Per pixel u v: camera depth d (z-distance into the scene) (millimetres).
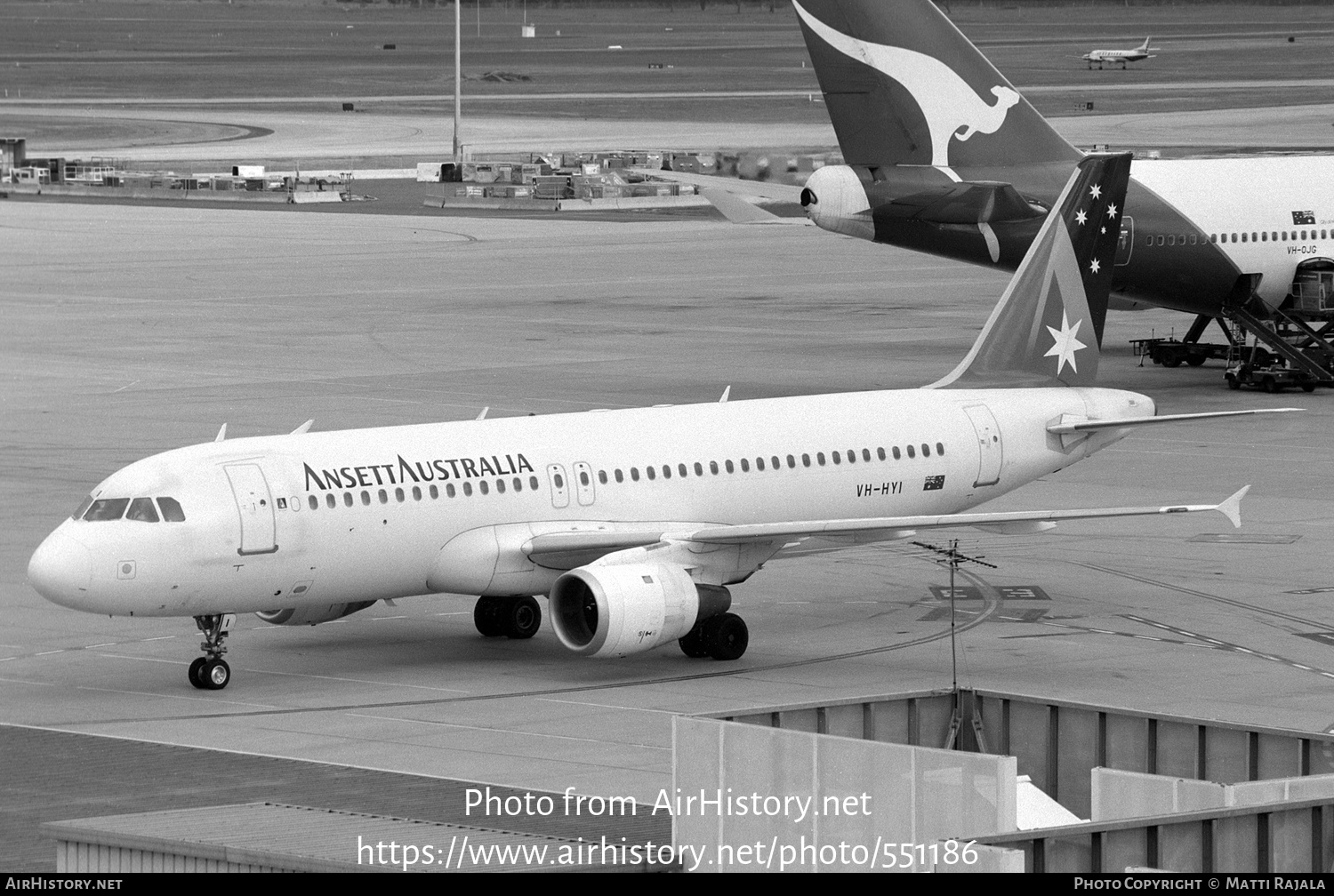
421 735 85062
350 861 55719
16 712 89562
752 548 100188
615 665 99500
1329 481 150000
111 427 179125
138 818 61594
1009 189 175375
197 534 90125
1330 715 87625
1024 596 115125
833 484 109500
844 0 176750
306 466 94250
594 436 104000
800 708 69812
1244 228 190250
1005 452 116062
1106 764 70438
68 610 112812
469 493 97938
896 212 176500
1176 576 119875
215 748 82750
